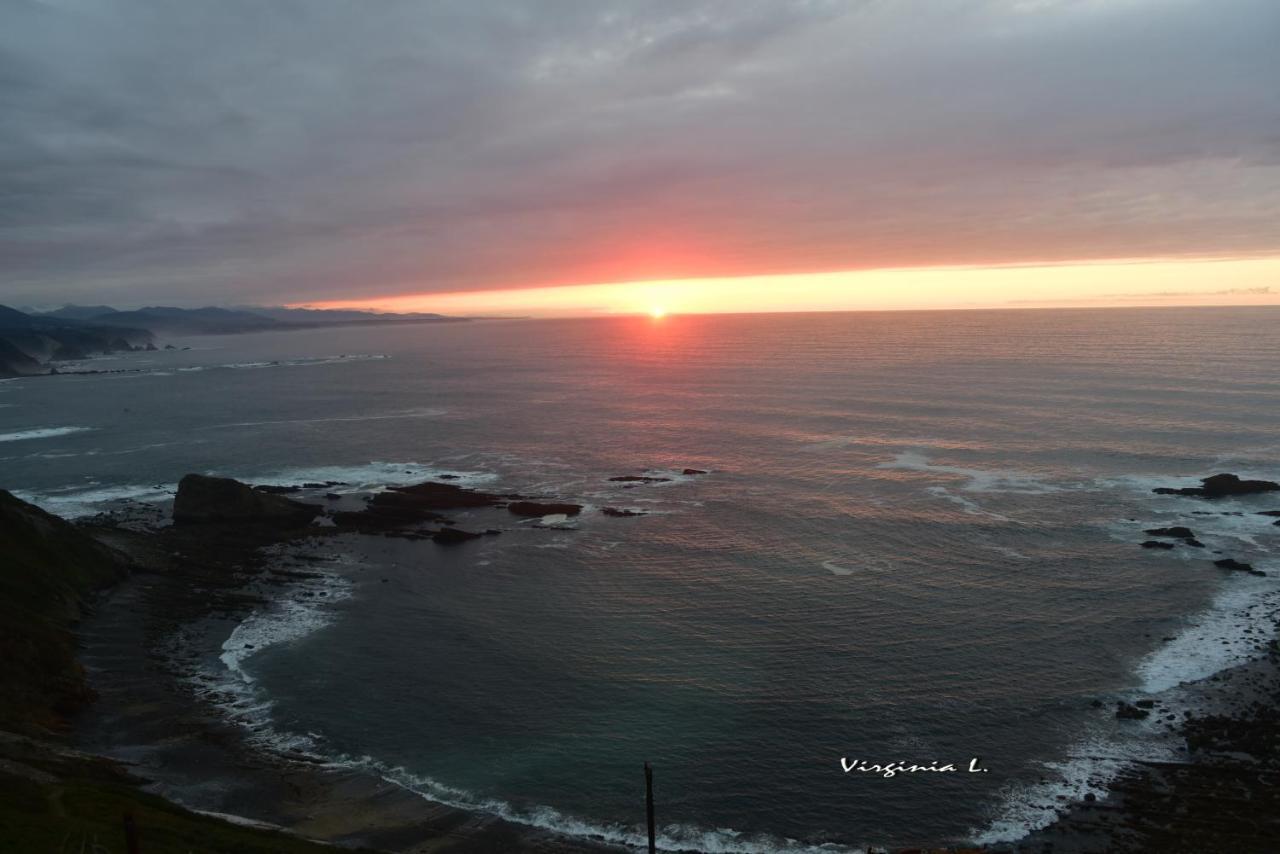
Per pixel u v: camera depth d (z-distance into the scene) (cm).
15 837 2652
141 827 3033
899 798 3897
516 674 5238
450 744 4450
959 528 7856
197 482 8919
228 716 4725
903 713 4625
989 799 3859
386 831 3675
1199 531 7600
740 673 5156
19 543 6419
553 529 8394
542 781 4103
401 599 6606
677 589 6619
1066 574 6619
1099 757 4138
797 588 6519
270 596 6712
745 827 3738
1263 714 4444
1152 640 5409
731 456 11469
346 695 4994
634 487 10006
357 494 10081
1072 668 5066
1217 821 3594
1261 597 6059
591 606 6334
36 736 4166
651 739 4462
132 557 7469
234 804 3822
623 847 3612
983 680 4953
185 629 6019
